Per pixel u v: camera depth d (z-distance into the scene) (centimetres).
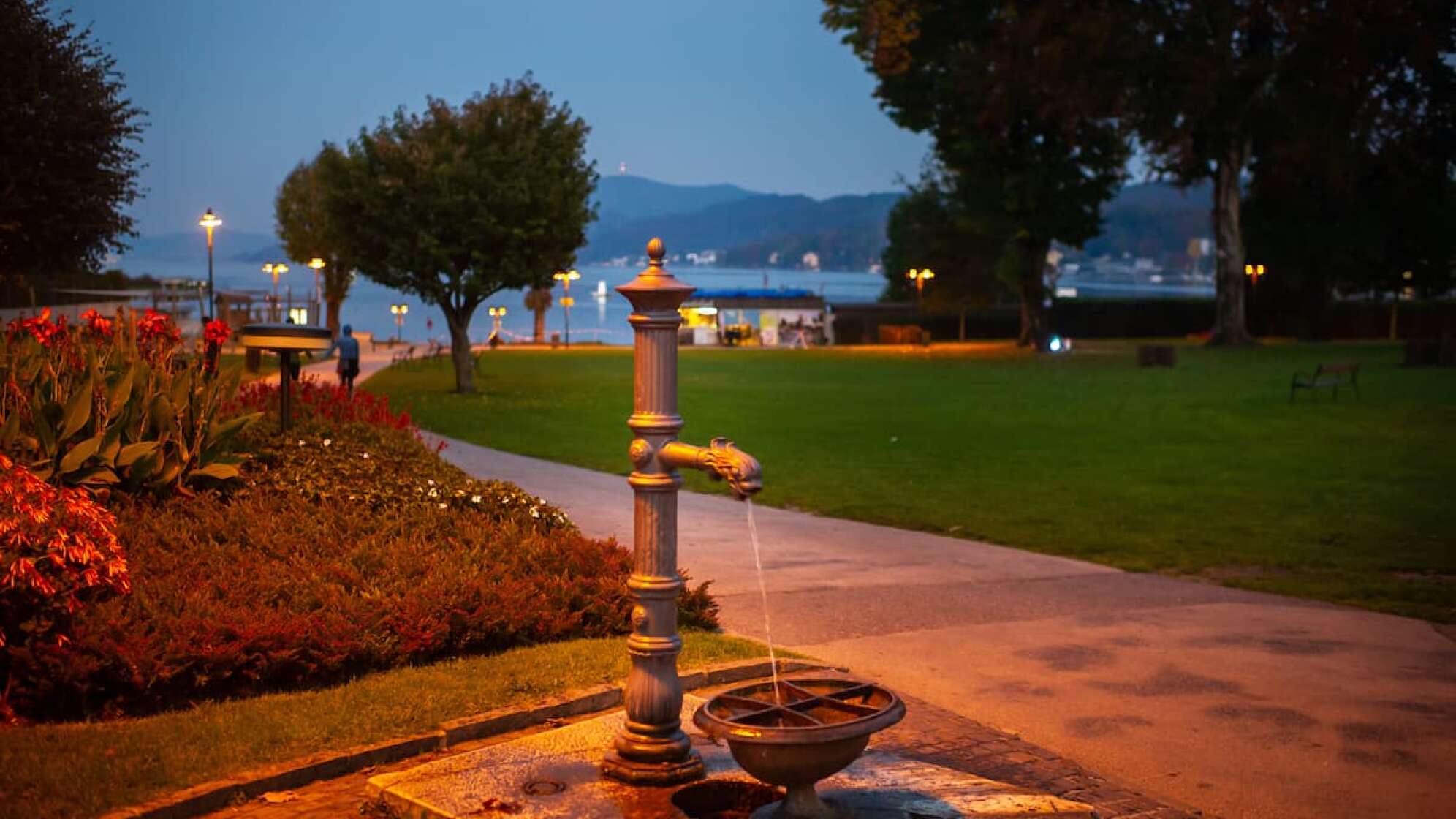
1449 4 4662
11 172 2452
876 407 3247
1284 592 1102
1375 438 2452
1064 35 5238
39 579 647
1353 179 5281
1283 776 634
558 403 3291
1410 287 7462
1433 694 775
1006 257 7156
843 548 1295
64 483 907
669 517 555
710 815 547
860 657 849
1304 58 4978
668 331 550
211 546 858
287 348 1204
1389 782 626
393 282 3491
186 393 1005
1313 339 7362
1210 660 853
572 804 525
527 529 1009
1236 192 6100
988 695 768
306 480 1043
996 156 6228
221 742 591
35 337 1021
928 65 6028
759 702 508
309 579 796
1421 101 4934
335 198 3419
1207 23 5212
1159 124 5328
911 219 8575
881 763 596
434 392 3584
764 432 2617
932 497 1709
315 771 578
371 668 734
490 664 744
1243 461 2120
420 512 1002
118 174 2627
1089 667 833
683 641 842
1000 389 3912
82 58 2608
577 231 3528
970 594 1066
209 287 4909
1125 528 1465
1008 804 541
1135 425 2761
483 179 3378
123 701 658
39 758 561
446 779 552
